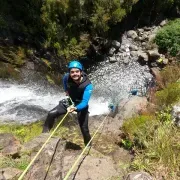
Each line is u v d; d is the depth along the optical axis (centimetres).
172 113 607
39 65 1199
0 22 1185
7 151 449
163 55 1397
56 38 1225
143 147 534
